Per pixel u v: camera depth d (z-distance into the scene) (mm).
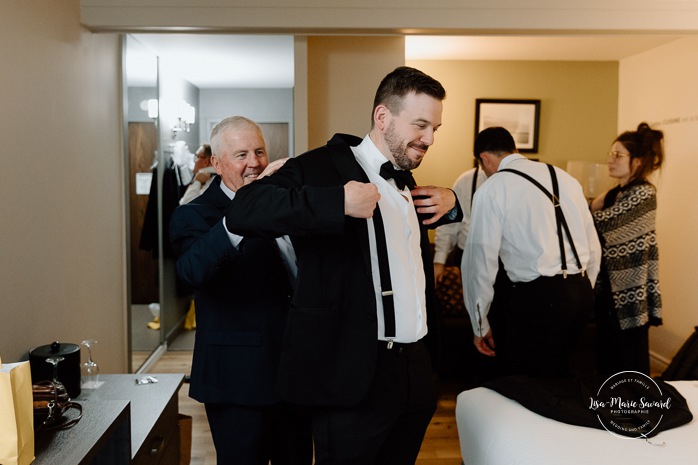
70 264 2760
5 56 2160
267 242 1803
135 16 2932
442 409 3520
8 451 1097
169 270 4945
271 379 1791
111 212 3350
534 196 2619
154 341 4516
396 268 1410
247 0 2980
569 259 2627
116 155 3443
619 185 3580
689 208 4082
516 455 1677
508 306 2730
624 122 5066
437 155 5195
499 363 2934
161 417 2000
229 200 1902
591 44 4512
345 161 1417
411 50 4773
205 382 1807
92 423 1367
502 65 5141
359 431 1374
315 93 3605
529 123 5164
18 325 2260
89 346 2248
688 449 1663
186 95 5625
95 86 3107
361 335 1347
